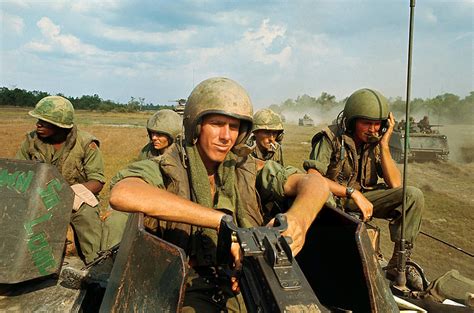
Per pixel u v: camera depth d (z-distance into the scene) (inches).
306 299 65.0
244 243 72.9
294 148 913.5
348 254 95.5
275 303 64.2
